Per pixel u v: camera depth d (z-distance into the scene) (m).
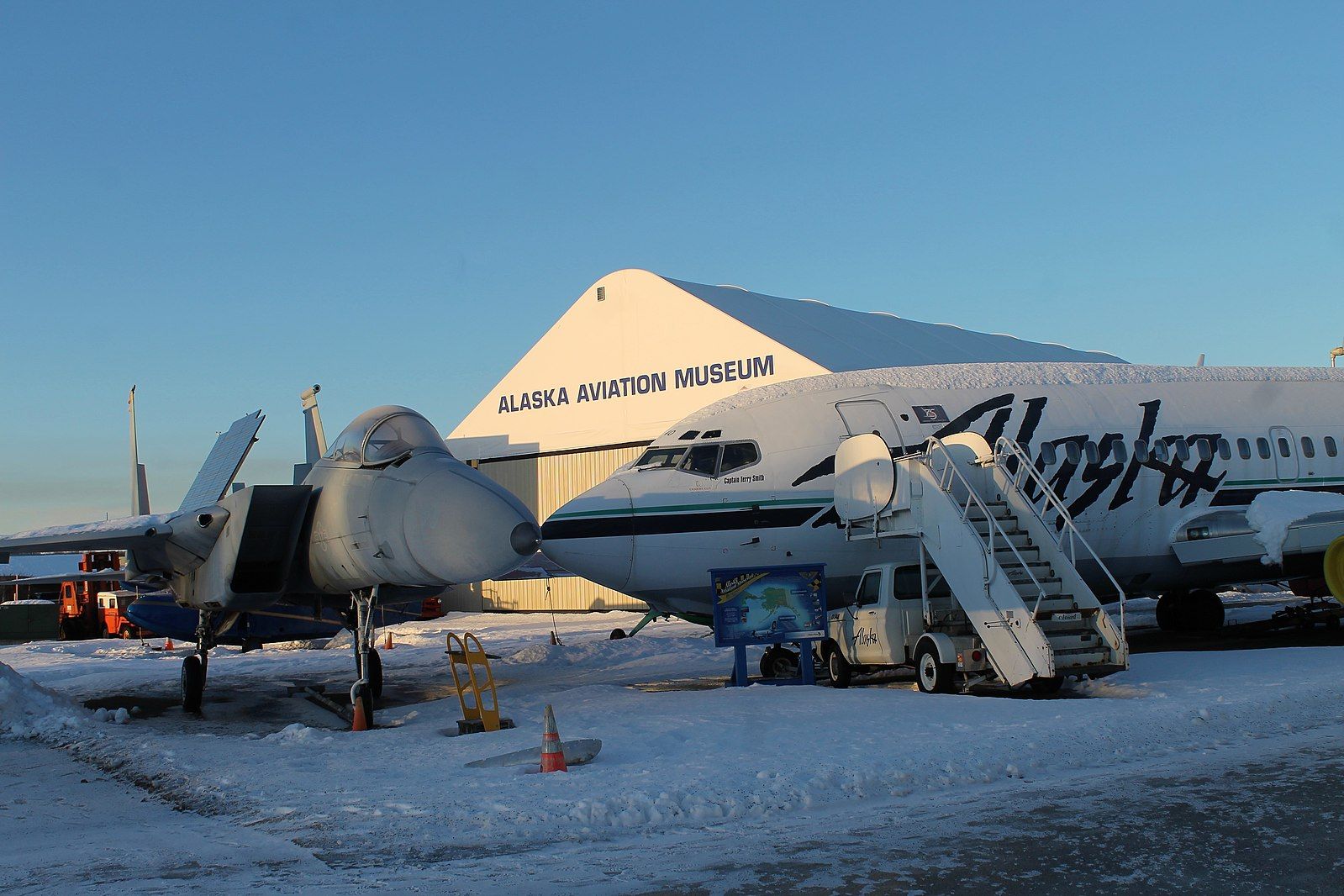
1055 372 19.67
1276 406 20.28
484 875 5.99
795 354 30.92
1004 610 13.07
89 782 10.34
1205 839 6.33
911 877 5.73
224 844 7.10
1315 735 9.59
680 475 16.69
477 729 11.75
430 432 14.49
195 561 15.70
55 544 15.21
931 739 9.34
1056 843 6.32
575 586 38.72
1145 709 10.45
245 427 20.39
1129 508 18.50
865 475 15.52
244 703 17.06
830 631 15.45
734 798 7.57
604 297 36.00
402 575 13.25
